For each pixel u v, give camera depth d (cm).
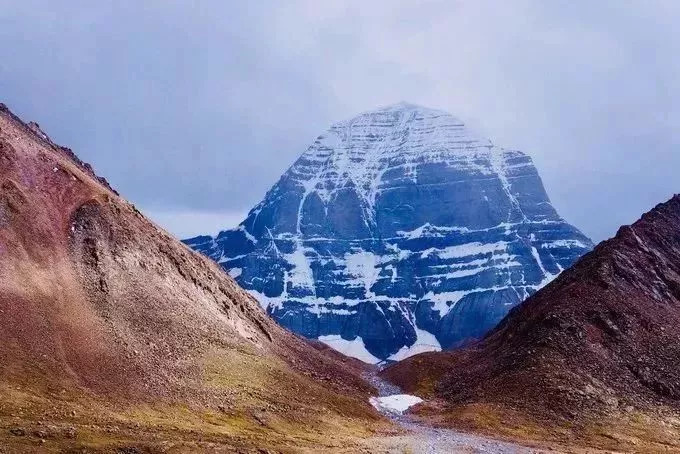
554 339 13425
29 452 5969
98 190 11775
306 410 10025
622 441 10644
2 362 7744
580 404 11762
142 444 6600
